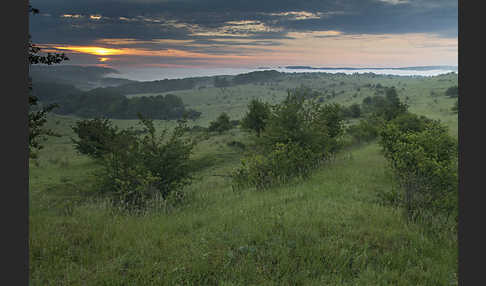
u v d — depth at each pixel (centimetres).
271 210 765
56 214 815
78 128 2136
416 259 516
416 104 10500
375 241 571
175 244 563
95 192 1048
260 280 444
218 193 1173
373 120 3005
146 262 485
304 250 526
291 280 448
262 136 1628
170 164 1023
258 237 577
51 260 496
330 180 1178
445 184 711
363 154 2019
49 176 1870
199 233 623
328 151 1766
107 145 1034
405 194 775
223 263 485
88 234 612
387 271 476
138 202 920
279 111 1591
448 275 464
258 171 1253
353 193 951
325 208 770
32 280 429
